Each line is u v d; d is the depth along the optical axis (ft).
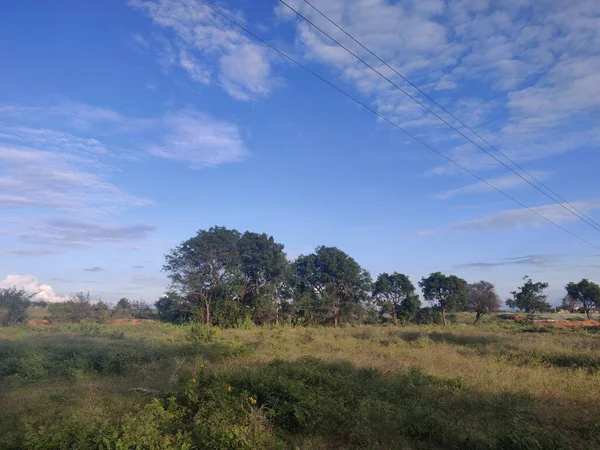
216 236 149.59
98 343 62.85
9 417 27.81
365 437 23.94
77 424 22.89
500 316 214.28
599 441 23.04
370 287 169.27
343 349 62.69
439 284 175.32
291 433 25.62
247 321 142.72
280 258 155.63
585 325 138.72
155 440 21.39
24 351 50.21
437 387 35.01
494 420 27.02
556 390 34.45
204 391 29.50
